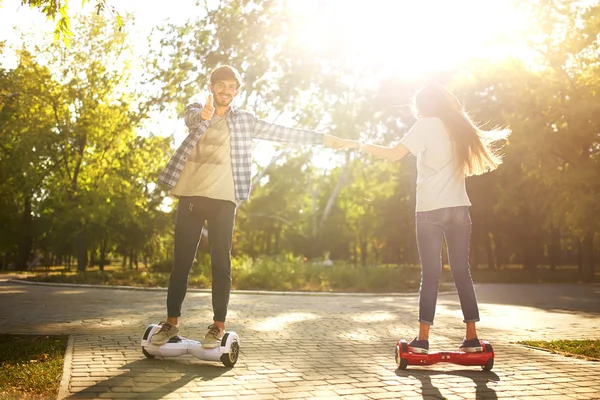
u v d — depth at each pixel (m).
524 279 31.28
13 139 31.80
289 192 47.56
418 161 4.73
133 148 28.58
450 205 4.53
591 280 30.14
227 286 4.56
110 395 3.45
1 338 5.81
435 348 5.74
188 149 4.57
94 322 7.55
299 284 18.45
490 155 4.66
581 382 4.10
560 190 25.91
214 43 22.36
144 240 39.22
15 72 28.11
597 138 26.00
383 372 4.37
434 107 4.67
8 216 40.69
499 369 4.58
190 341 4.59
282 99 23.16
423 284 4.59
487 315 9.95
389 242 43.88
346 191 46.81
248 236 57.59
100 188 29.20
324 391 3.69
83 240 33.44
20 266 40.75
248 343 5.84
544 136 25.69
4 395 3.42
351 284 18.94
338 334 6.80
